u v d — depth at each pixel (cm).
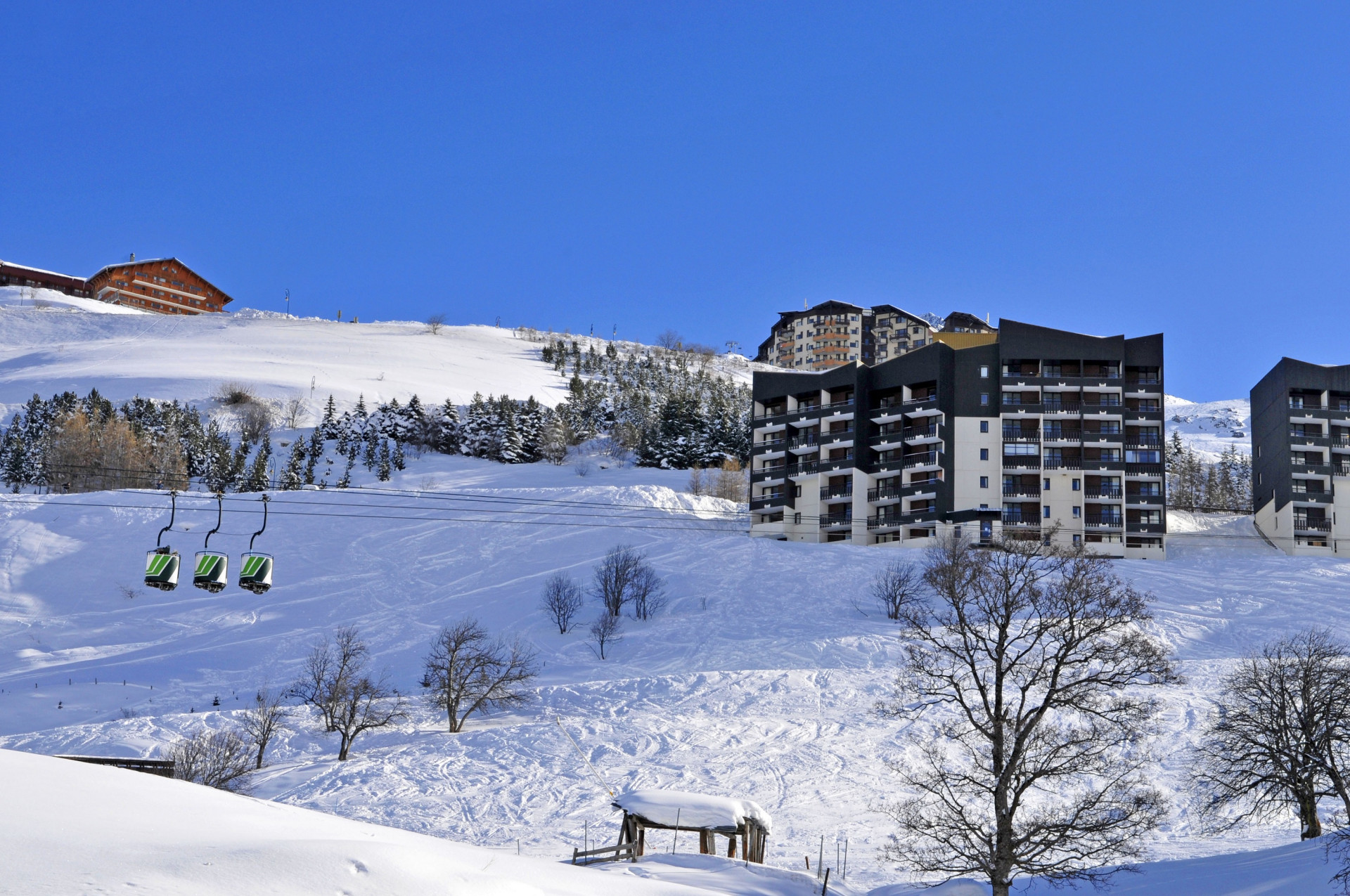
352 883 1650
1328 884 2934
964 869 3350
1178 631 8319
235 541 11150
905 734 6234
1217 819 4775
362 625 9112
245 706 7294
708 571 10212
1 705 7319
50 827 1639
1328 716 4009
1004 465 11525
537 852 4516
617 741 6331
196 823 1852
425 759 6081
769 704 6956
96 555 10638
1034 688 6162
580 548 10906
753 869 3356
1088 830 3228
